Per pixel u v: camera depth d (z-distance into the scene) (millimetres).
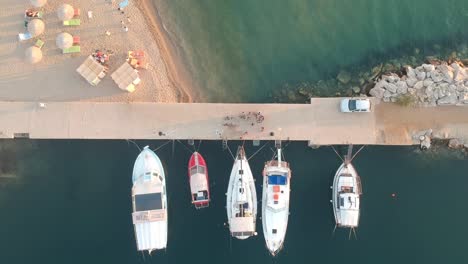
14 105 33312
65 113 33312
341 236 33219
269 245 31875
